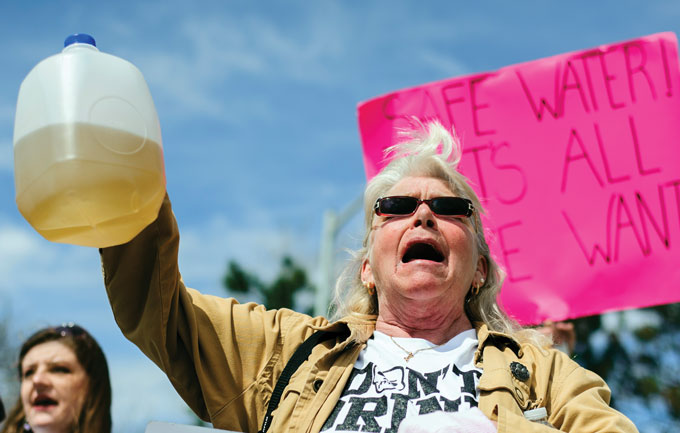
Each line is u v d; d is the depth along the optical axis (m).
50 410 3.06
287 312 3.10
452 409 2.57
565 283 4.34
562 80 4.61
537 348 2.85
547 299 4.33
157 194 2.27
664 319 8.54
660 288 4.26
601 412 2.53
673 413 8.34
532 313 4.32
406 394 2.64
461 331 2.97
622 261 4.32
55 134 2.14
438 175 3.14
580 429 2.53
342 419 2.62
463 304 3.04
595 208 4.42
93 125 2.15
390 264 2.96
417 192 3.05
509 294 4.36
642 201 4.39
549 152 4.53
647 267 4.29
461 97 4.65
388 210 3.01
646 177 4.42
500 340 2.89
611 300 4.29
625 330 8.55
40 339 3.13
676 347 8.48
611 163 4.46
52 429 3.05
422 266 2.86
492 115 4.62
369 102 4.70
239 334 2.91
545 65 4.64
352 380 2.77
